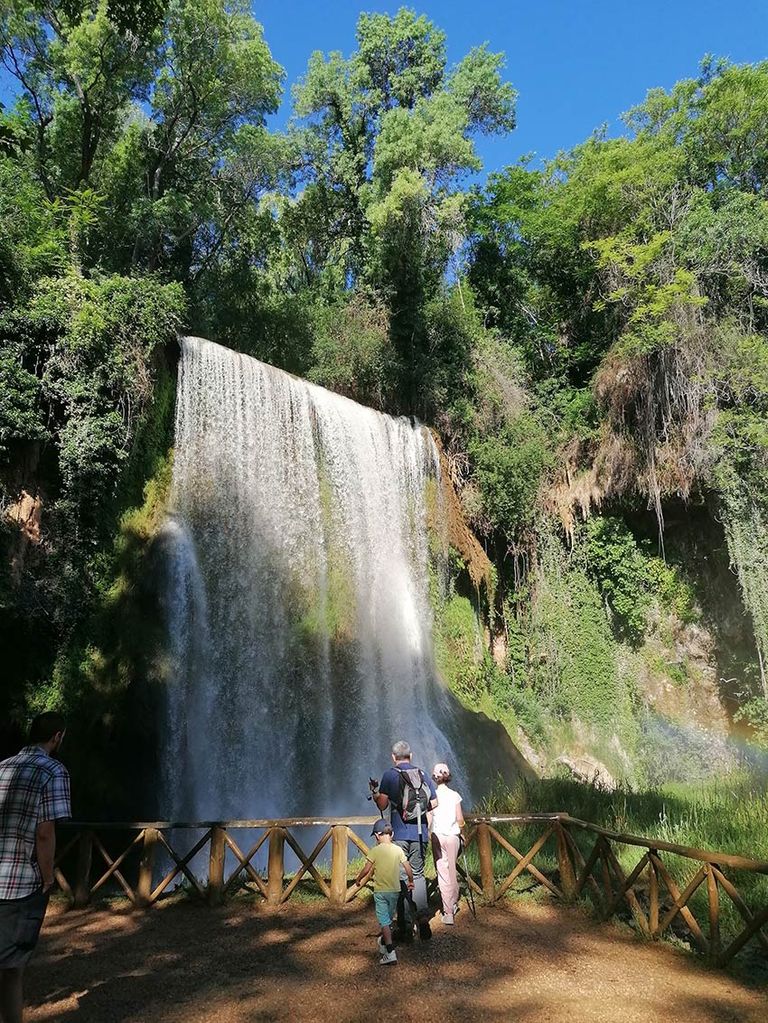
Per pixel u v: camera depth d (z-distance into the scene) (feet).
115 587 46.50
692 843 27.73
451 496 77.10
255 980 18.75
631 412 75.66
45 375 46.03
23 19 71.10
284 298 97.66
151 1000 17.75
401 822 21.72
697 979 18.37
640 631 76.74
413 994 17.62
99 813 39.60
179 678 47.11
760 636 66.54
